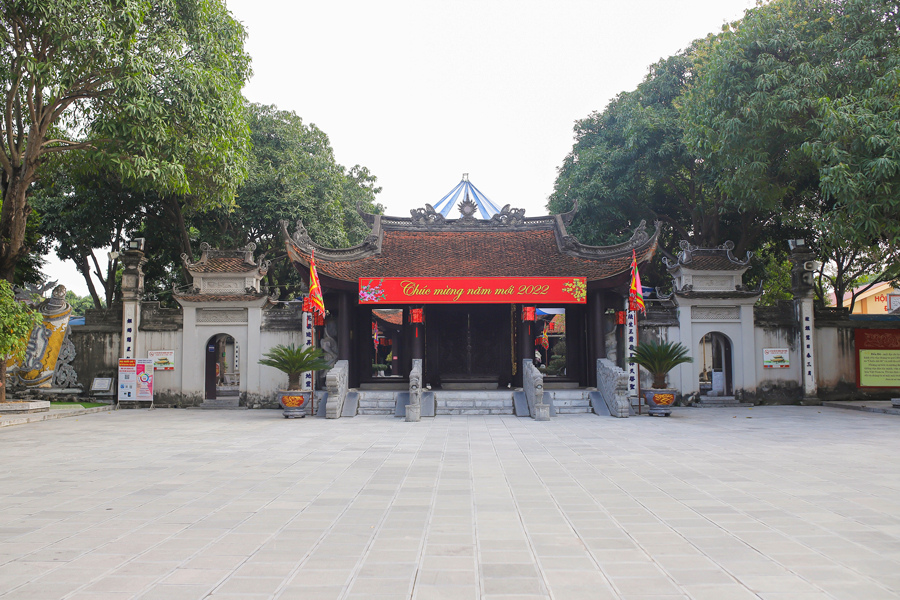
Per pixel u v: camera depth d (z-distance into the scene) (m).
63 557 6.22
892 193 19.45
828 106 20.06
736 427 18.06
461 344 26.44
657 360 21.91
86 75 19.61
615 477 10.40
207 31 23.16
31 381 25.16
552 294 23.41
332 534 7.01
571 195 34.44
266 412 23.94
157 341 25.89
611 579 5.54
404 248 26.94
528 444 14.70
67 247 33.66
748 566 5.88
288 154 34.62
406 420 20.52
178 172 20.44
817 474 10.59
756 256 36.09
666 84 33.50
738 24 26.64
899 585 5.39
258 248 37.16
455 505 8.41
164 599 5.11
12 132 20.53
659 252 37.12
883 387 26.58
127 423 19.86
